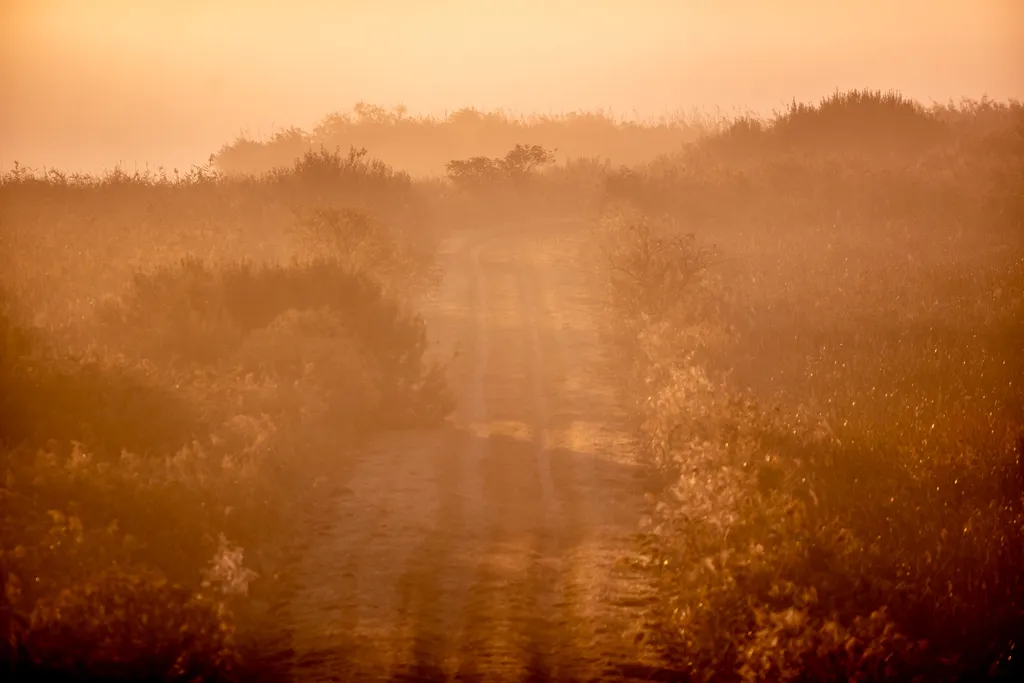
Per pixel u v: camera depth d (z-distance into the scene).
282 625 20.44
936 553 22.12
